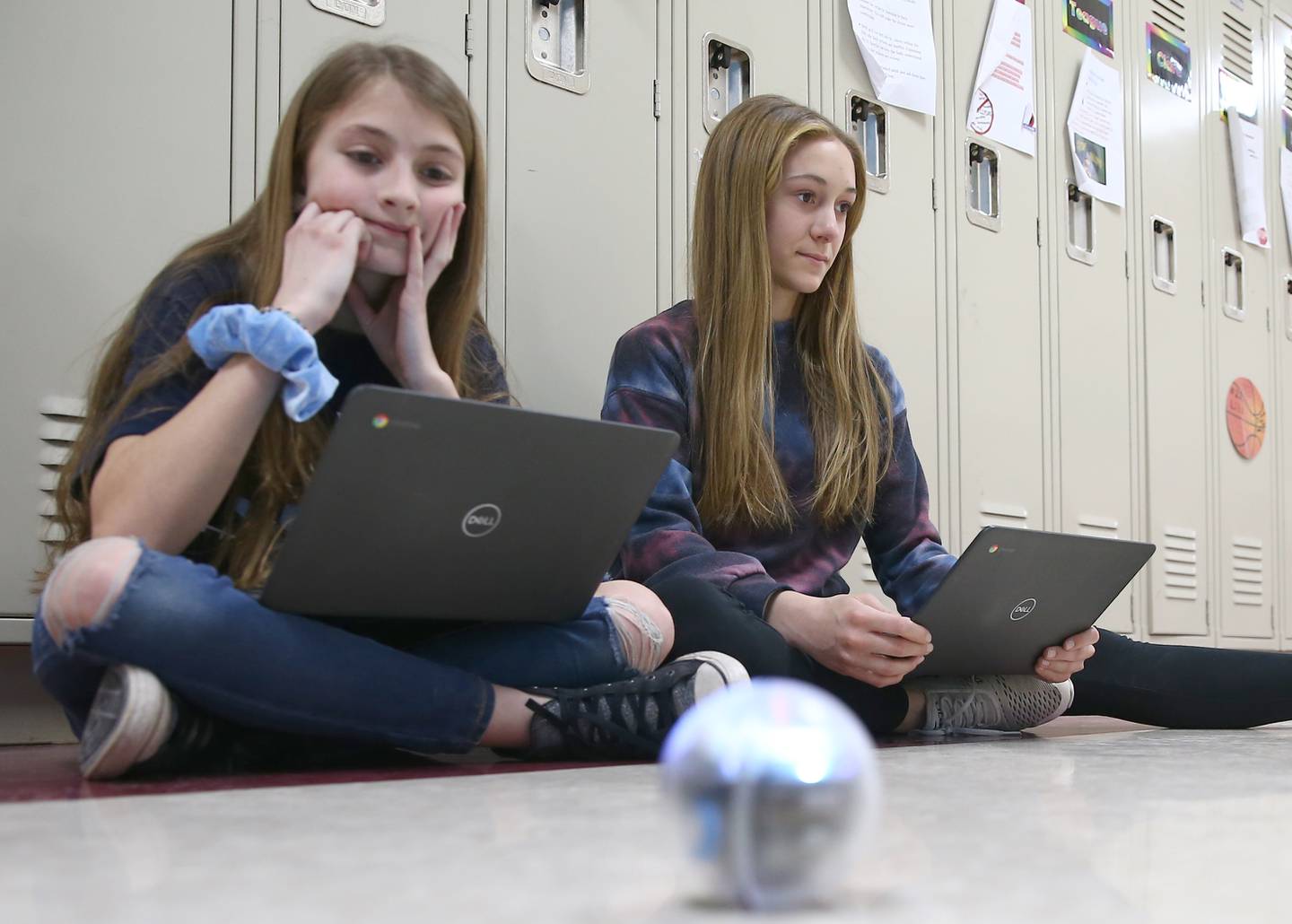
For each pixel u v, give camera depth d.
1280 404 4.16
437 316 1.42
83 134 1.60
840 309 1.84
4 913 0.46
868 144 2.68
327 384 1.15
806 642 1.47
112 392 1.27
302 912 0.46
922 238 2.76
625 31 2.21
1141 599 3.42
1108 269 3.35
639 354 1.76
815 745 0.44
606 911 0.45
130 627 0.98
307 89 1.31
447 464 1.04
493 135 2.01
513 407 1.06
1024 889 0.50
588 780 0.97
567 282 2.11
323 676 1.04
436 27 1.95
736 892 0.45
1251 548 3.91
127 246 1.64
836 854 0.44
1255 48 4.18
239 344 1.13
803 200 1.78
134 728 0.97
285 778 1.01
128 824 0.69
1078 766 1.11
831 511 1.76
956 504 2.80
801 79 2.52
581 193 2.13
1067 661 1.67
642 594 1.33
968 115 2.91
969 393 2.85
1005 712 1.68
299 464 1.24
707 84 2.34
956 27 2.90
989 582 1.46
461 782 0.94
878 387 1.87
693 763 0.45
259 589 1.20
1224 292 3.89
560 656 1.22
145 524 1.10
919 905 0.46
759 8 2.44
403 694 1.08
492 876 0.53
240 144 1.74
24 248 1.56
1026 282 3.05
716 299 1.77
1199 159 3.81
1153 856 0.59
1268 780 1.00
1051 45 3.21
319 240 1.22
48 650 1.04
